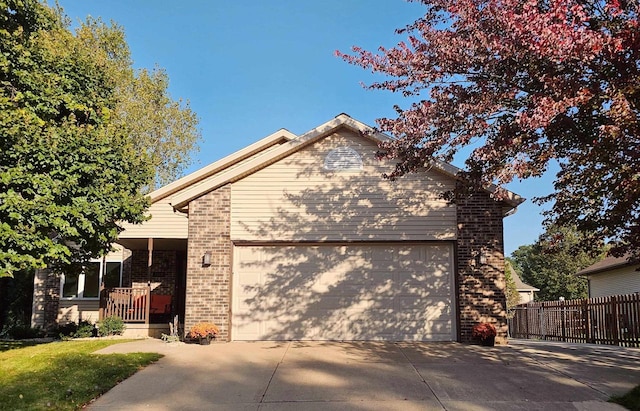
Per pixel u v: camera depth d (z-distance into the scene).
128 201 12.77
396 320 13.04
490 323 12.68
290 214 13.33
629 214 8.50
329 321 13.09
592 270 28.30
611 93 7.07
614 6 7.13
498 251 12.95
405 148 9.67
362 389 8.51
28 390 8.41
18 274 19.25
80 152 11.92
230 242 13.27
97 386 8.69
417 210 13.23
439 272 13.19
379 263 13.24
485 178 9.15
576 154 8.30
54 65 13.50
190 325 12.94
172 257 19.72
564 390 8.46
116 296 17.03
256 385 8.80
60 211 11.25
